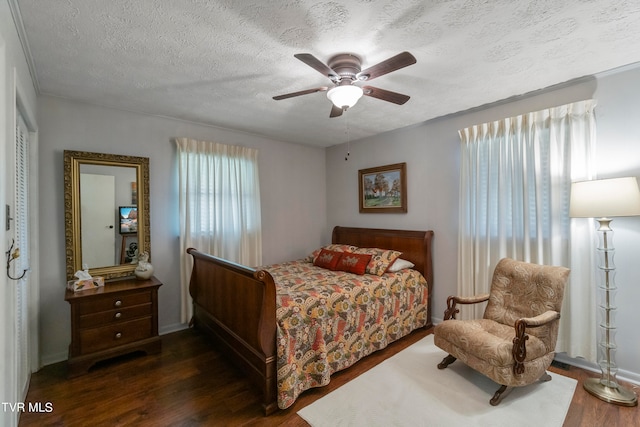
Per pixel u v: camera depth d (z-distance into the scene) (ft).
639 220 7.39
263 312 6.68
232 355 8.34
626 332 7.59
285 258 14.44
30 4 4.90
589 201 7.00
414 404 6.81
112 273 9.70
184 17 5.29
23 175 7.36
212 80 7.84
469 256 10.30
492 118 9.93
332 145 15.57
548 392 7.16
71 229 9.04
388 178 13.05
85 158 9.26
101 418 6.39
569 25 5.65
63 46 6.18
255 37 5.92
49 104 8.82
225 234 12.07
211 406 6.77
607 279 7.18
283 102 9.41
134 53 6.50
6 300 4.90
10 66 4.97
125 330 8.79
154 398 7.06
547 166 8.61
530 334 7.18
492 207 9.75
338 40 6.04
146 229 10.33
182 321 11.03
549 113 8.52
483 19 5.43
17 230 6.41
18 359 6.35
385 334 9.55
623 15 5.35
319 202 15.90
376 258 11.17
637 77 7.32
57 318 8.93
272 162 13.99
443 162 11.29
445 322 8.20
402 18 5.36
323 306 7.97
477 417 6.35
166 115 10.64
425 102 9.61
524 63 7.13
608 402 6.73
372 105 9.84
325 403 6.89
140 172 10.25
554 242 8.39
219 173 11.91
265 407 6.53
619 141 7.58
